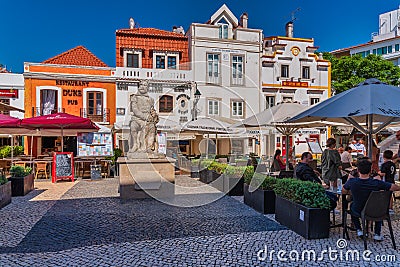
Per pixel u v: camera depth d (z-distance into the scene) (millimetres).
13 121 12023
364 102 5879
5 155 16516
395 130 18500
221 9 22844
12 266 4340
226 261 4496
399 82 30078
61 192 10188
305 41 24766
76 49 21047
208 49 22078
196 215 7070
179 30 25156
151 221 6590
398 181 11312
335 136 23625
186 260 4535
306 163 6887
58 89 18875
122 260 4543
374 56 30516
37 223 6453
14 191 9477
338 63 30453
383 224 6086
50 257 4656
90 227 6176
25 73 18391
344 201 5758
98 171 13695
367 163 5152
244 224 6316
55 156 12664
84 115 19094
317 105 7066
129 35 21234
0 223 6461
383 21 52938
